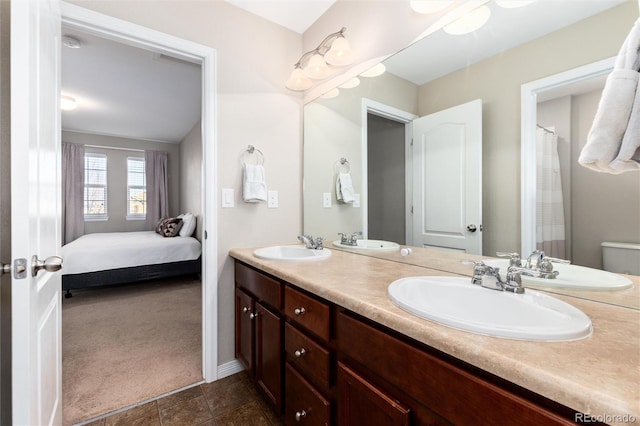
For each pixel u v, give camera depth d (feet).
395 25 5.04
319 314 3.43
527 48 3.47
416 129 4.75
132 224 18.88
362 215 5.73
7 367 3.22
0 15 3.18
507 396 1.75
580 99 3.01
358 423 2.83
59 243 4.16
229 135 6.02
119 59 8.82
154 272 12.18
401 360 2.41
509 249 3.64
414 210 4.80
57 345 3.96
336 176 6.31
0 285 3.10
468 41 4.06
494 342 1.94
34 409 2.78
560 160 3.18
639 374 1.58
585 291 2.96
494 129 3.80
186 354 6.80
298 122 7.11
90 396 5.22
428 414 2.21
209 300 5.77
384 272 4.04
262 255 5.14
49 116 3.53
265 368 4.75
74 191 16.89
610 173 2.81
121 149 18.42
